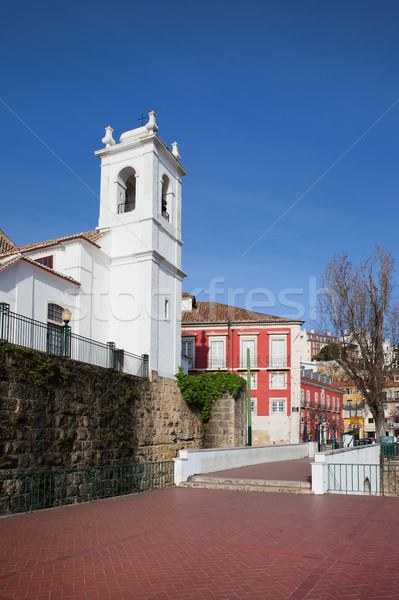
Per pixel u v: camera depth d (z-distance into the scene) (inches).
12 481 512.7
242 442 1190.9
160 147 1120.2
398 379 3577.8
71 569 301.6
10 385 572.7
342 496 615.8
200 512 499.8
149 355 1000.9
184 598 253.4
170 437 1010.7
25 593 259.3
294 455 1330.0
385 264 1298.0
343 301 1321.4
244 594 259.3
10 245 1148.5
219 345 1963.6
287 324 1926.7
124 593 260.4
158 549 350.9
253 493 645.9
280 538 382.0
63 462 655.1
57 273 888.9
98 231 1118.4
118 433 801.6
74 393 694.5
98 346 866.1
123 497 609.9
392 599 251.4
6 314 613.6
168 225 1141.1
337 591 263.1
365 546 354.3
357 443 2234.3
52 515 483.5
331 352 1344.7
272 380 1900.8
